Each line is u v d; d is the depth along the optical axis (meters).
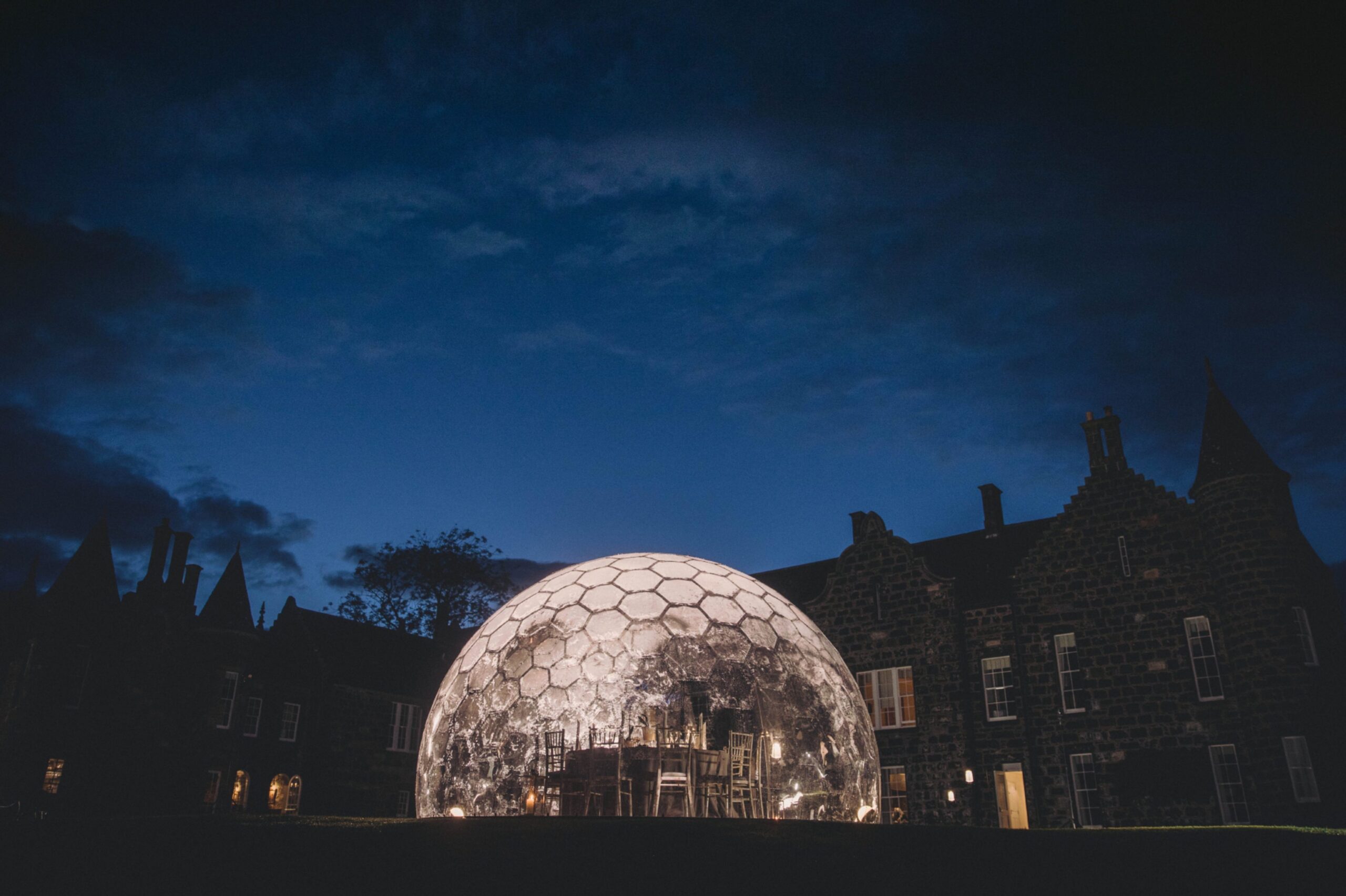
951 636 28.31
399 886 8.09
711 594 16.92
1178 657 24.86
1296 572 23.41
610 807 14.27
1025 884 8.55
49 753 28.97
